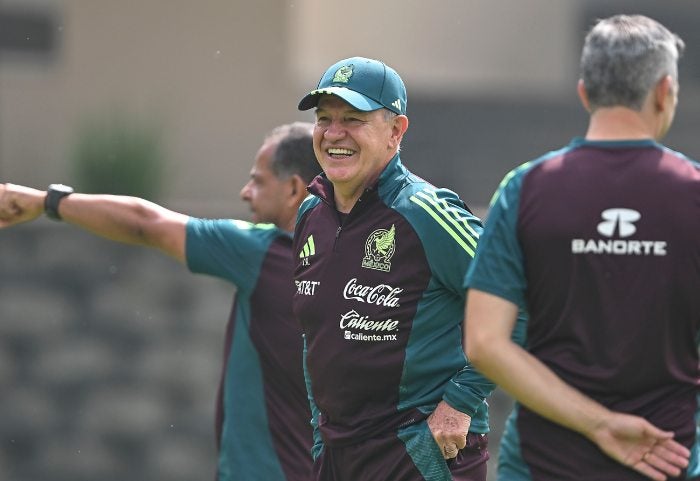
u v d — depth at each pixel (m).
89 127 43.84
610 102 13.91
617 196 13.65
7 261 36.22
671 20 63.00
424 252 16.53
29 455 36.00
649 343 13.58
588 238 13.64
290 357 19.36
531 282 13.95
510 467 14.19
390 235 16.62
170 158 44.41
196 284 36.41
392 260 16.61
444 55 57.97
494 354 13.72
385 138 16.94
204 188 45.59
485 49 59.06
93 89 45.62
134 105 45.50
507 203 14.01
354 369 16.67
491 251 13.97
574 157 13.94
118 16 45.78
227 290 36.50
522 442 14.08
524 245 13.88
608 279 13.61
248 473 19.70
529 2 59.97
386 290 16.59
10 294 36.16
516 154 57.75
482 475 17.64
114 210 19.75
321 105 16.97
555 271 13.74
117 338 36.31
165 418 36.28
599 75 13.87
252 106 46.09
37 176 45.41
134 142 43.12
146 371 36.31
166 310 36.41
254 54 46.09
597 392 13.70
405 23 56.44
